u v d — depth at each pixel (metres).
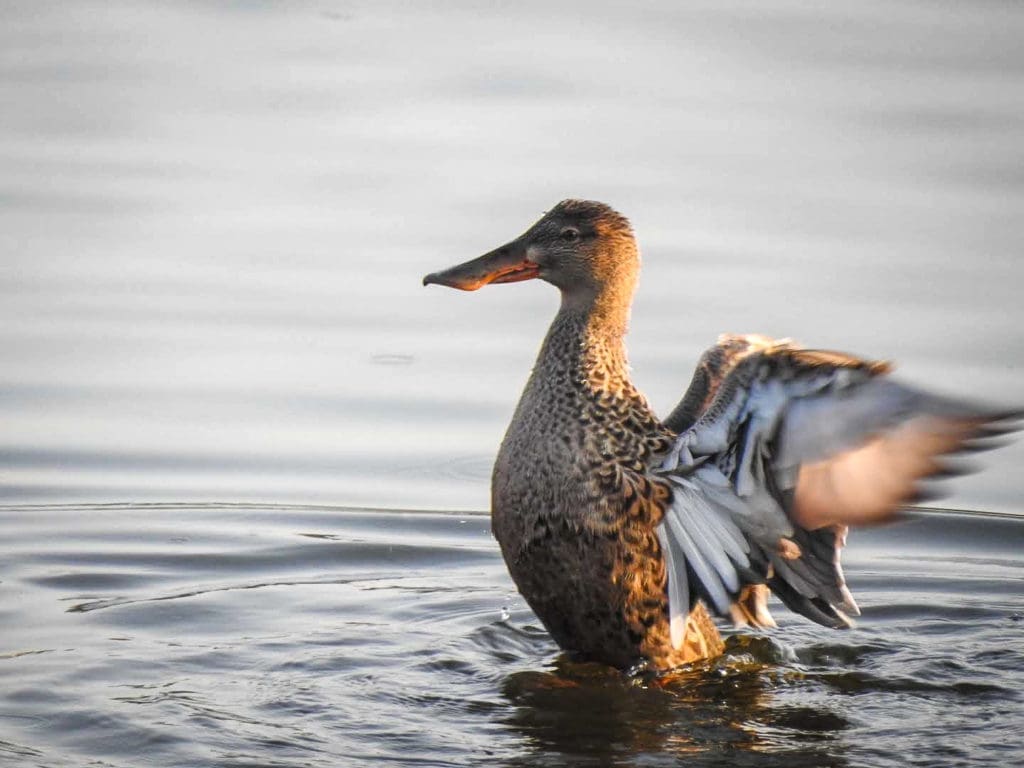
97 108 22.33
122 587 12.59
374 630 11.81
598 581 10.37
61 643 11.32
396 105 22.28
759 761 9.41
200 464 14.89
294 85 23.03
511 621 12.09
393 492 14.56
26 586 12.51
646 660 10.66
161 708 10.06
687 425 10.89
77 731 9.70
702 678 10.84
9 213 19.09
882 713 10.27
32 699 10.20
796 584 10.00
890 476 8.84
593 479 10.28
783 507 9.56
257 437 15.29
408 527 13.99
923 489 8.73
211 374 16.22
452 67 23.62
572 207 10.98
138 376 16.16
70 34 25.19
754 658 11.19
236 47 24.61
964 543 14.05
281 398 15.88
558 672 10.95
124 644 11.34
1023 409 8.21
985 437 8.37
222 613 12.09
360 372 16.25
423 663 11.12
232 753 9.40
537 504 10.44
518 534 10.56
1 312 17.14
